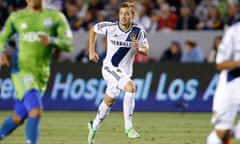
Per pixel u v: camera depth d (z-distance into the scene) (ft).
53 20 84.89
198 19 213.66
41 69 85.76
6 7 220.84
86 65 189.98
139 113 185.47
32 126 82.79
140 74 189.26
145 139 117.60
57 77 191.52
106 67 117.70
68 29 85.35
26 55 84.74
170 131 132.98
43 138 118.73
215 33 199.21
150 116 174.60
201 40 199.72
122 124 148.36
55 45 83.41
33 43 84.69
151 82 188.96
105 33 117.39
